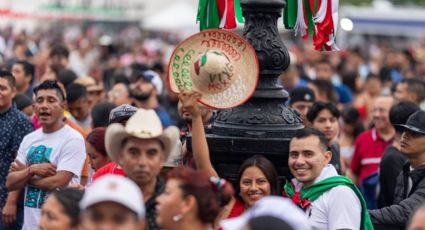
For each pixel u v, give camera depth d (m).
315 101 19.89
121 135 10.99
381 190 17.27
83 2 70.25
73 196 10.36
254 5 12.89
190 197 9.82
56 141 15.21
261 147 12.79
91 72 36.38
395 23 72.62
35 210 15.12
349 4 95.56
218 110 13.21
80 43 61.44
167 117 21.52
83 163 15.27
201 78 12.20
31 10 67.06
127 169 10.97
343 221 12.57
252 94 12.45
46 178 14.99
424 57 50.38
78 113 19.39
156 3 72.56
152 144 10.95
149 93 21.69
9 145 16.61
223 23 14.09
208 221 9.92
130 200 8.78
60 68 26.02
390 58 42.41
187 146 13.29
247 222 8.31
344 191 12.64
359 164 20.14
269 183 12.46
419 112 14.98
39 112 15.18
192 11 70.56
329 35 14.16
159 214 9.95
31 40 56.03
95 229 8.78
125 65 44.31
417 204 14.06
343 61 42.88
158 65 28.00
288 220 8.28
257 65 12.38
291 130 12.93
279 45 13.02
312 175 12.71
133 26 87.81
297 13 14.06
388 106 19.66
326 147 12.88
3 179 16.55
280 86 13.27
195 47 12.45
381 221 14.00
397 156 16.95
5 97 16.56
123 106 14.29
